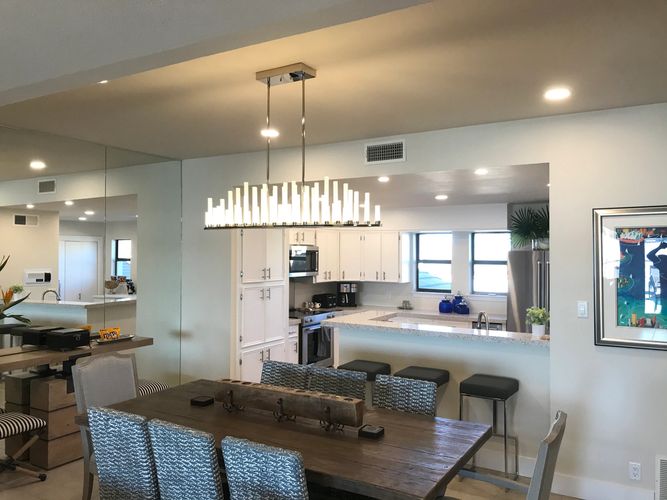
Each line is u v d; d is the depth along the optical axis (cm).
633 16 202
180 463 216
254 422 279
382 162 419
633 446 335
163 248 524
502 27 213
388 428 271
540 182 454
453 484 374
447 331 415
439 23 209
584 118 347
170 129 393
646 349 330
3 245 390
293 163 463
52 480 369
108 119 363
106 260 470
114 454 243
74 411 404
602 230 342
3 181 387
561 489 354
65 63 205
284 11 162
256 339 550
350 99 315
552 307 358
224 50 185
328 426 268
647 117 330
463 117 358
